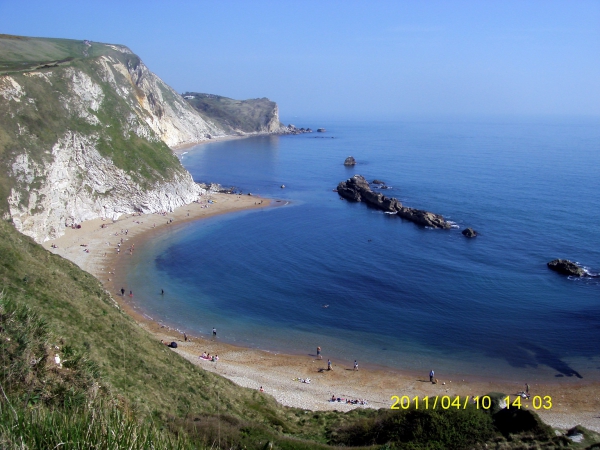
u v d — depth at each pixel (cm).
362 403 3956
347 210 11081
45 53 14375
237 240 8531
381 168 17212
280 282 6675
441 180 14512
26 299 2747
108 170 9569
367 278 6819
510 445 2544
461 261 7481
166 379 2836
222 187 13500
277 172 16362
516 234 8838
